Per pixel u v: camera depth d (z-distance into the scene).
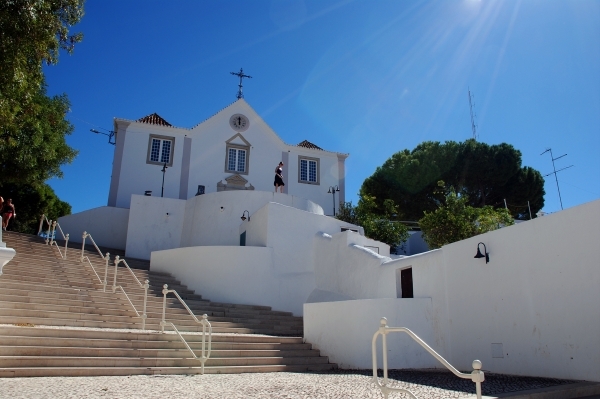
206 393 6.37
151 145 26.72
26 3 7.59
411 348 10.50
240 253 15.94
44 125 15.88
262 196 20.75
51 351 8.00
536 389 6.62
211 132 28.11
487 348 9.51
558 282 8.17
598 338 7.39
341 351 10.77
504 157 30.55
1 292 10.66
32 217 31.39
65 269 14.06
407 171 31.41
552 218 8.43
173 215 22.42
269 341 11.27
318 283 16.53
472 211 20.05
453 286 10.60
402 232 23.23
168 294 14.77
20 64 8.15
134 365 8.49
